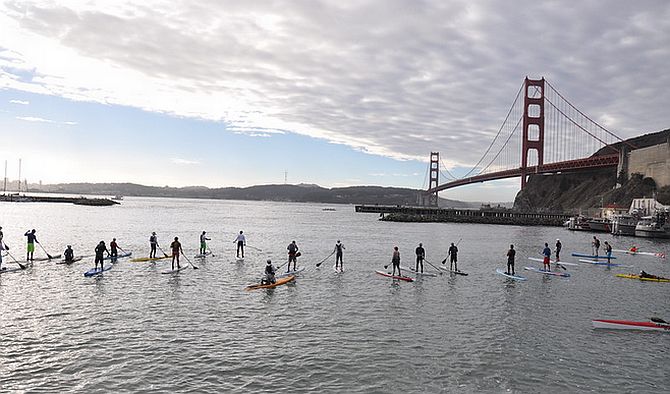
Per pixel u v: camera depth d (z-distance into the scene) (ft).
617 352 59.82
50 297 80.12
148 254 140.36
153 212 477.36
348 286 96.89
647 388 49.29
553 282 108.58
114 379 47.21
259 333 62.75
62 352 54.03
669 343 64.23
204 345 57.52
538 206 595.06
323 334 63.10
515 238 256.11
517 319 73.77
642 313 80.89
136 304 76.64
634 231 293.64
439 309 78.89
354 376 49.57
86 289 87.10
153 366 50.65
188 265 117.29
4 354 53.01
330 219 456.86
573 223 359.46
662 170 384.68
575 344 62.39
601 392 47.93
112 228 243.19
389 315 73.97
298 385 47.06
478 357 56.24
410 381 48.83
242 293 87.30
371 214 647.15
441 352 57.41
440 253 167.73
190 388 45.68
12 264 114.83
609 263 147.74
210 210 627.05
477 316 74.95
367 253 160.97
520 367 53.62
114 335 60.39
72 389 44.83
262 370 50.42
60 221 283.79
